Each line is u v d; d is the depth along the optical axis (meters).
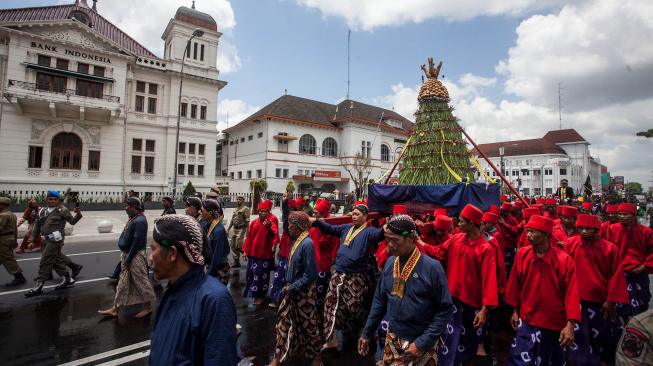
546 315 3.50
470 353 4.16
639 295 5.15
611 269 4.32
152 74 32.06
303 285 4.19
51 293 7.04
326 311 4.72
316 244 5.78
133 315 5.89
